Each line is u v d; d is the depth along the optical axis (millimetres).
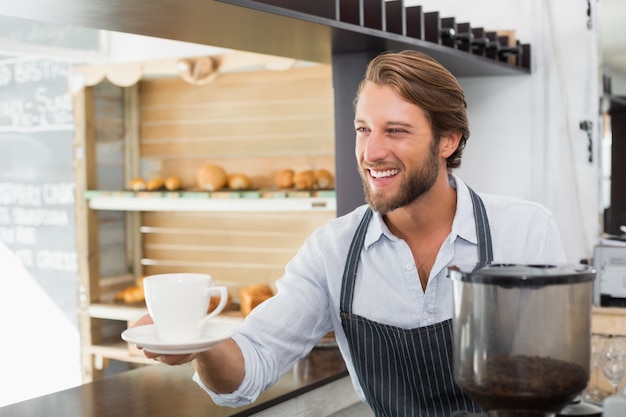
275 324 1727
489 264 1235
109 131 4293
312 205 3602
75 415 1948
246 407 2025
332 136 3883
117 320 4246
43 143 4383
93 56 4320
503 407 1102
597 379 2098
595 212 3283
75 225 4262
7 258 4508
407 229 1741
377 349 1774
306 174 3734
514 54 3268
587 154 3281
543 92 3338
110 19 1857
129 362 4242
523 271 1124
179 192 3930
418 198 1662
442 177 1703
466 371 1121
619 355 1957
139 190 4082
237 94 4137
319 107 3912
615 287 2938
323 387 2332
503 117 3414
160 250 4367
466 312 1117
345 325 1796
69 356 4316
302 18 1910
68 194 4297
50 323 4371
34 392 4418
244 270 4145
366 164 1567
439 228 1746
